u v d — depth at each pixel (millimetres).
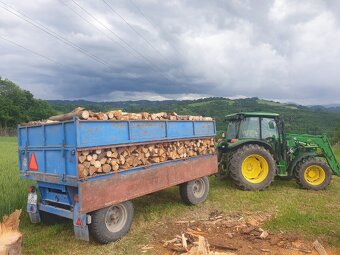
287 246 4848
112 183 4984
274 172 8617
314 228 5566
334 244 4949
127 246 4914
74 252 4727
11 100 64875
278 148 9156
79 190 4496
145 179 5648
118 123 5176
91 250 4777
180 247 4828
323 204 7191
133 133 5469
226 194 8047
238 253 4594
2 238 3617
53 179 4938
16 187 7672
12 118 61344
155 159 5953
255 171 8766
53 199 5324
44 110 68875
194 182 7172
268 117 9305
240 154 8484
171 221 6059
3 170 10500
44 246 4926
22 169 5664
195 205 7074
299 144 9344
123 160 5262
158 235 5336
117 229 5117
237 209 6789
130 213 5340
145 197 7672
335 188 9133
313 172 9000
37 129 5285
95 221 4785
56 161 4922
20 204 6574
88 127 4672
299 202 7332
